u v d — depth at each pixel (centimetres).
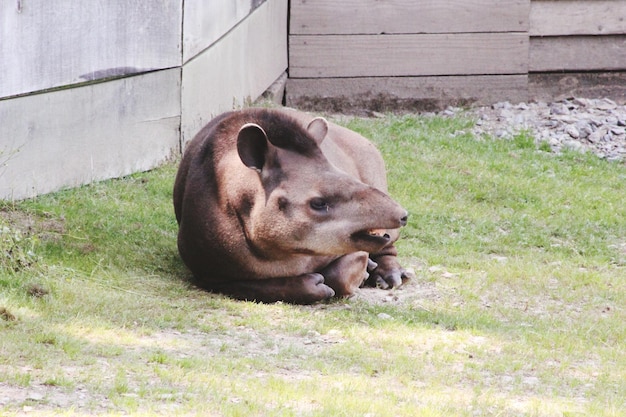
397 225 1063
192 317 1073
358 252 1208
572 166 1964
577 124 2180
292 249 1098
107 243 1304
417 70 2275
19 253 1141
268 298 1167
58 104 1442
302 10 2244
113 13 1512
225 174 1139
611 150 2077
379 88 2275
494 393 904
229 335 1033
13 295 1042
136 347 954
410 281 1312
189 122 1722
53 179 1455
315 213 1076
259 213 1096
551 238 1583
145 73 1603
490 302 1255
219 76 1847
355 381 895
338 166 1250
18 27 1345
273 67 2172
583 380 970
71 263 1209
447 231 1574
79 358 892
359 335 1062
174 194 1294
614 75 2331
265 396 829
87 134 1504
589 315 1219
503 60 2288
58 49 1419
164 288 1184
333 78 2267
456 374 953
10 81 1344
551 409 866
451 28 2269
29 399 776
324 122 1155
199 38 1736
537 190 1794
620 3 2316
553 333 1118
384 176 1359
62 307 1045
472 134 2122
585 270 1433
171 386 844
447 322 1134
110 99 1541
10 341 910
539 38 2320
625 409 880
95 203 1441
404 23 2256
